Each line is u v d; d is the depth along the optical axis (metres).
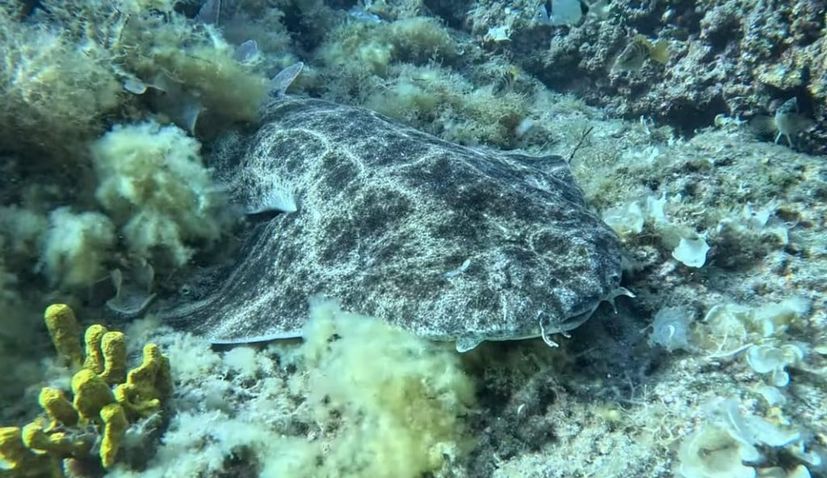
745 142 0.84
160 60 0.73
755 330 0.50
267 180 0.74
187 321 0.60
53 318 0.49
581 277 0.49
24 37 0.61
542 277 0.48
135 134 0.64
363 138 0.70
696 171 0.75
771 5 0.95
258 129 0.81
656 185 0.75
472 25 1.62
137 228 0.63
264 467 0.46
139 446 0.45
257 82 0.81
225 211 0.71
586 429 0.46
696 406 0.44
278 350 0.56
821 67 0.88
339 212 0.61
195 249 0.67
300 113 0.81
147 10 0.73
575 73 1.43
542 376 0.50
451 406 0.48
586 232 0.54
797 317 0.50
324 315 0.53
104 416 0.41
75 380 0.42
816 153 0.94
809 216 0.65
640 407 0.46
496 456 0.46
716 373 0.47
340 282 0.56
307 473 0.46
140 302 0.62
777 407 0.42
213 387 0.52
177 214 0.65
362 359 0.48
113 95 0.67
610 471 0.41
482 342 0.51
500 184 0.59
